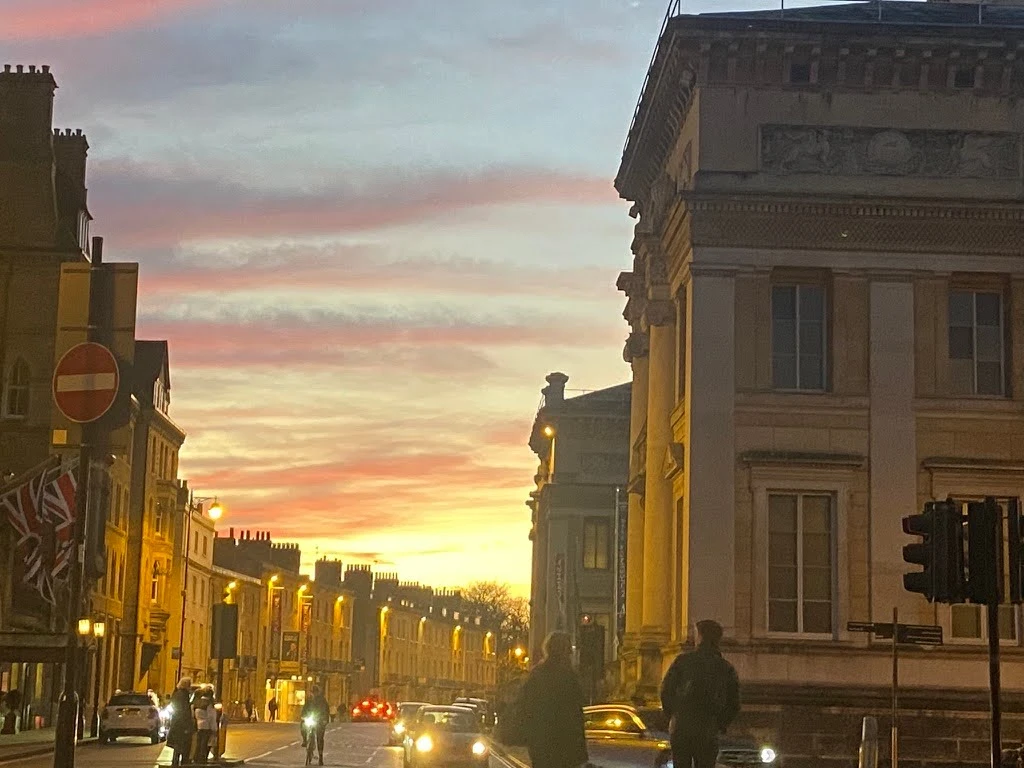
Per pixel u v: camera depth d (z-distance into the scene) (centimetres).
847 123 4319
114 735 6244
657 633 4738
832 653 4119
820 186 4291
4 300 7269
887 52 4275
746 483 4197
